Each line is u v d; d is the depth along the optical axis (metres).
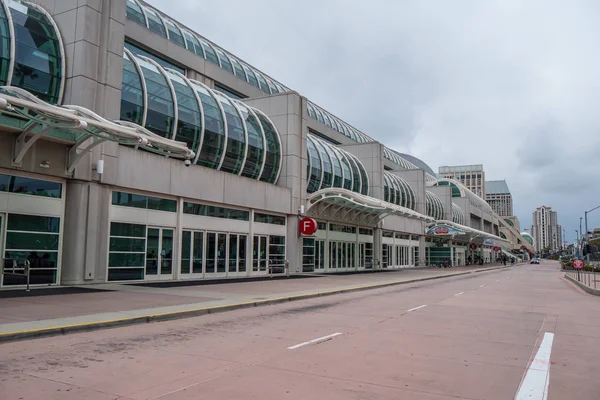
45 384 6.32
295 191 32.12
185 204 24.00
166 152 19.53
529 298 20.69
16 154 16.41
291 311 14.64
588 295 22.92
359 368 7.56
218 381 6.64
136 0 34.31
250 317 13.19
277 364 7.71
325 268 37.28
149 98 22.25
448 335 10.80
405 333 10.95
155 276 22.17
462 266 68.88
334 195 33.53
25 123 16.14
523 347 9.57
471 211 87.62
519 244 184.50
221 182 25.89
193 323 11.89
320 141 40.03
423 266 60.03
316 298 18.83
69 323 10.33
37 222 17.42
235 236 27.52
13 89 13.91
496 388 6.60
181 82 25.50
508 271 56.75
